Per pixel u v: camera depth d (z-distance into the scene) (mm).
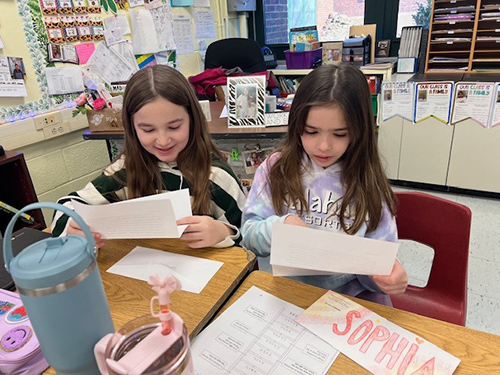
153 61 3086
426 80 2592
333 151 911
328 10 3691
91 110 2053
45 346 503
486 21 2664
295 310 731
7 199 2014
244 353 642
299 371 605
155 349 441
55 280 459
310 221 1033
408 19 3393
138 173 1118
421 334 660
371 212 972
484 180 2602
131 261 903
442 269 1142
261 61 3301
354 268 706
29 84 2197
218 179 1166
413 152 2742
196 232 912
